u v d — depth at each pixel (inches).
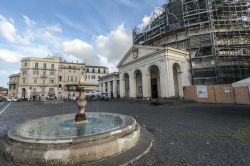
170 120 381.7
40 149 139.5
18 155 140.1
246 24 1058.1
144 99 1036.5
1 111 685.9
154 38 1380.4
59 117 306.8
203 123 334.6
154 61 1027.9
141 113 523.2
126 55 1347.2
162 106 739.4
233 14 1082.7
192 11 1155.9
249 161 148.7
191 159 155.6
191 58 1091.9
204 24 1119.6
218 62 1000.9
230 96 784.9
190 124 328.5
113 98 1593.3
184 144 202.4
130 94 1249.4
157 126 317.1
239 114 438.6
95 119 288.2
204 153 170.6
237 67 988.6
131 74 1263.5
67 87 293.1
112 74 1787.6
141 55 1160.8
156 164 146.1
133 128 203.6
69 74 2497.5
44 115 531.5
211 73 1028.5
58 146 139.9
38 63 2285.9
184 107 677.3
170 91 918.4
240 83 358.3
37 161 134.5
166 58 947.3
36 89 2245.3
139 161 152.6
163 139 226.8
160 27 1333.7
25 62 2260.1
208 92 861.2
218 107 634.8
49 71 2338.8
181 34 1212.5
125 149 169.2
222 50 1048.8
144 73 1111.6
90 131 201.2
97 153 145.3
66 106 967.0
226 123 327.0
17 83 2417.6
